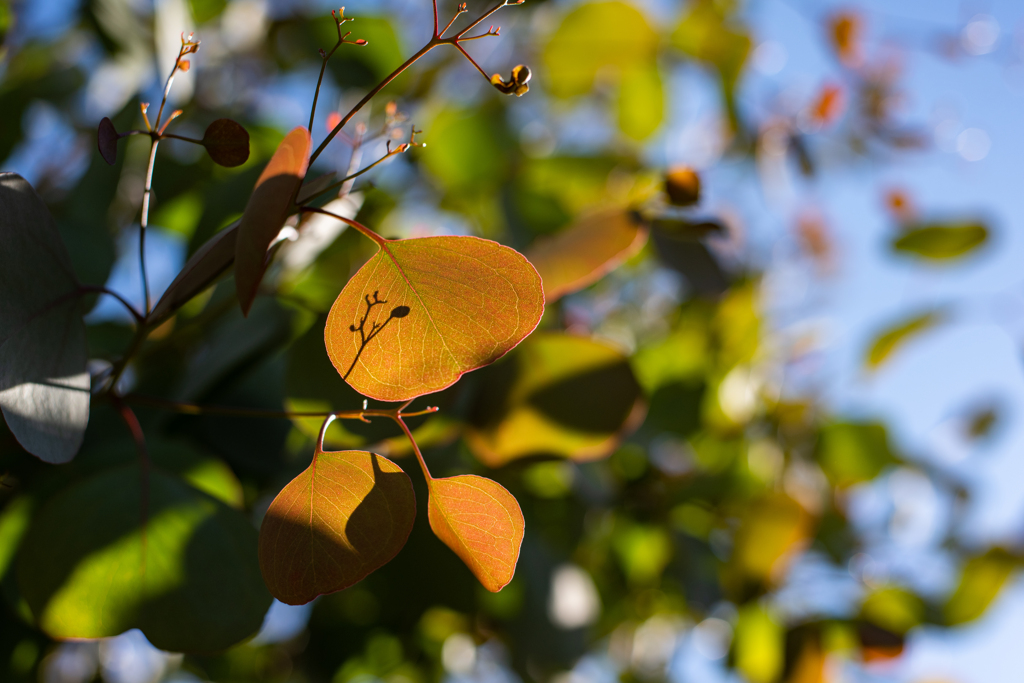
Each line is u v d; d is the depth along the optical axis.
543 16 1.38
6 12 1.10
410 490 0.59
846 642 1.25
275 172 0.57
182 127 1.12
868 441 1.42
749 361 1.36
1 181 0.59
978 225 1.23
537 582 1.00
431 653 1.22
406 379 0.60
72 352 0.61
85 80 1.27
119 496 0.68
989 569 1.40
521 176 1.27
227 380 0.78
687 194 0.73
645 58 1.39
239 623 0.67
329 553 0.59
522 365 0.77
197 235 0.79
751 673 1.22
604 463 1.21
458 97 1.38
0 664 0.78
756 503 1.15
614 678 1.55
